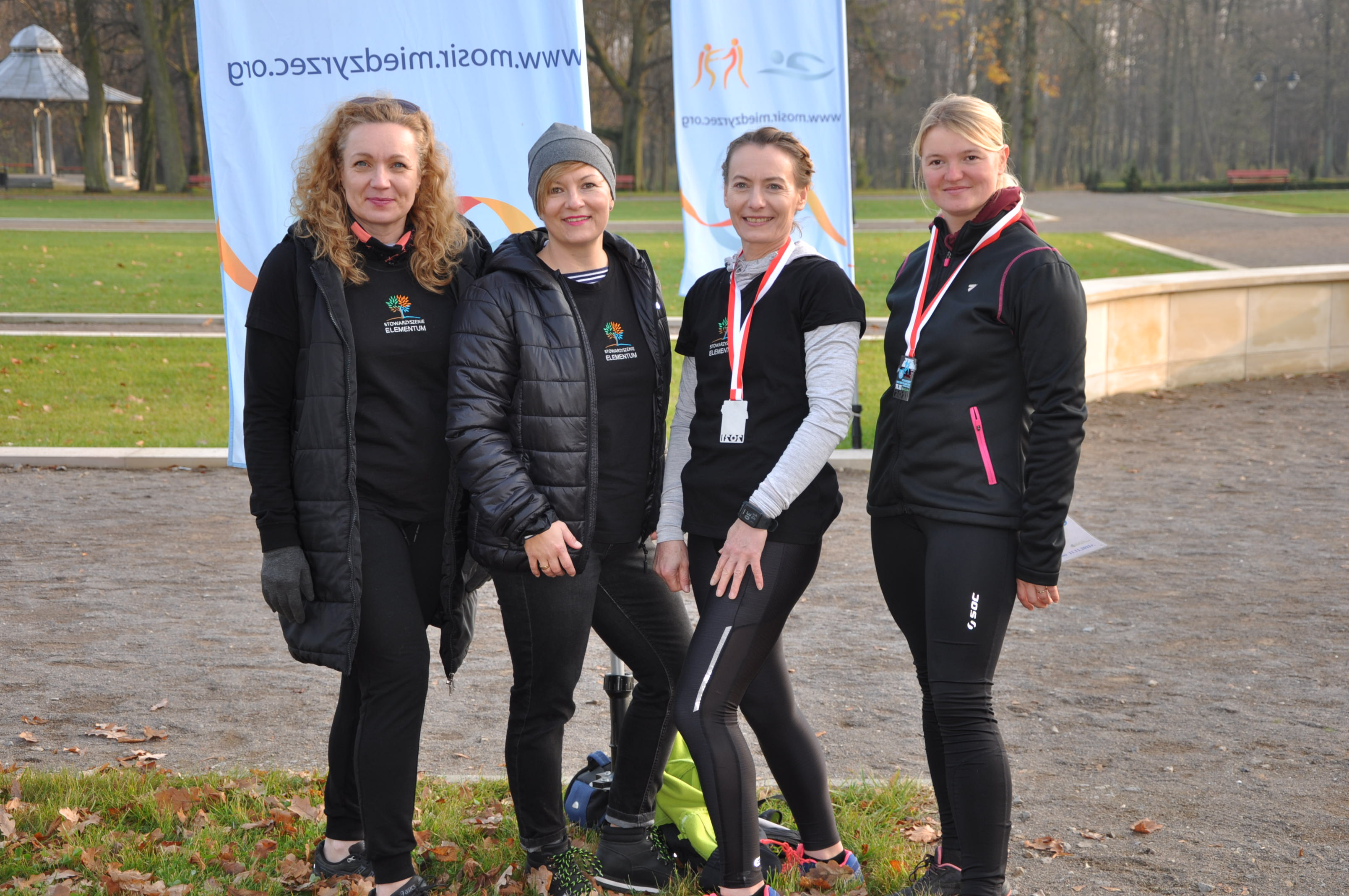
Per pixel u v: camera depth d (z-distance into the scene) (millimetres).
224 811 3350
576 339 2678
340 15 3713
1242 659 4773
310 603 2680
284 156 3770
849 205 7363
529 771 2867
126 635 5059
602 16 45781
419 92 3756
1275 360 12203
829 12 7145
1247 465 8500
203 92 3758
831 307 2629
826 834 2967
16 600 5484
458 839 3201
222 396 10516
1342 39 64875
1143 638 5035
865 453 8344
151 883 2938
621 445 2768
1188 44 63469
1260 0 66625
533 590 2715
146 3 42125
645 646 2951
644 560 2920
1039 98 68188
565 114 3771
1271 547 6449
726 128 7297
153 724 4121
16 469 8188
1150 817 3414
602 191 2693
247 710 4270
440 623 2938
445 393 2770
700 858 3029
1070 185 68750
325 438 2627
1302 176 68188
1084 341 2523
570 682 2838
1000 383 2592
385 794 2693
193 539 6605
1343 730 4039
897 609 2850
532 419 2645
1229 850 3201
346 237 2648
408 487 2721
